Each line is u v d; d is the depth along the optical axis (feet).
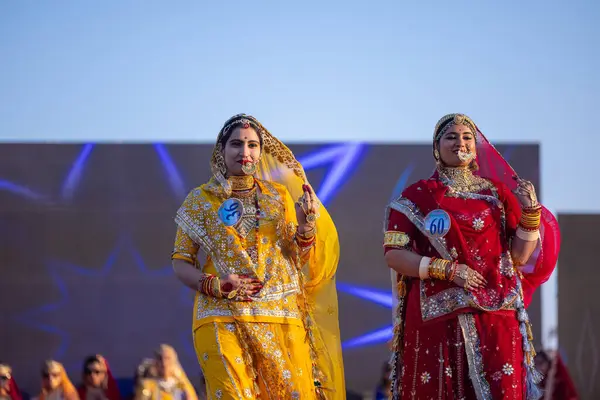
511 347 20.35
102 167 47.26
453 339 20.51
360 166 47.44
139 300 47.06
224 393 20.63
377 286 47.39
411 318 21.09
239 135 22.16
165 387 37.01
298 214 21.72
